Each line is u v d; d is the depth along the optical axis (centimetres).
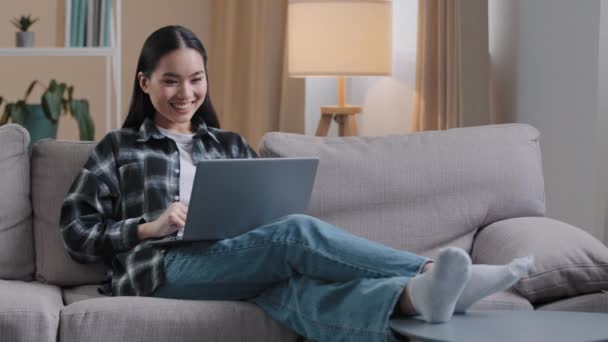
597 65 301
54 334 199
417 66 396
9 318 197
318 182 250
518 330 175
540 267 217
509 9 364
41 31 484
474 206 255
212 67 498
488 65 358
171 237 230
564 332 173
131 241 226
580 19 310
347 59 384
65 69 494
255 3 473
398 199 252
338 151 255
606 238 306
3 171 242
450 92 366
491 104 372
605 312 215
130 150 241
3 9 479
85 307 204
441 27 374
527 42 349
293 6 390
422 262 195
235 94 488
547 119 335
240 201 212
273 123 480
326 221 250
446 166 255
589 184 308
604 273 217
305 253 206
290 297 208
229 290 219
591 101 305
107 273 236
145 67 245
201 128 253
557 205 332
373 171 252
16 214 242
